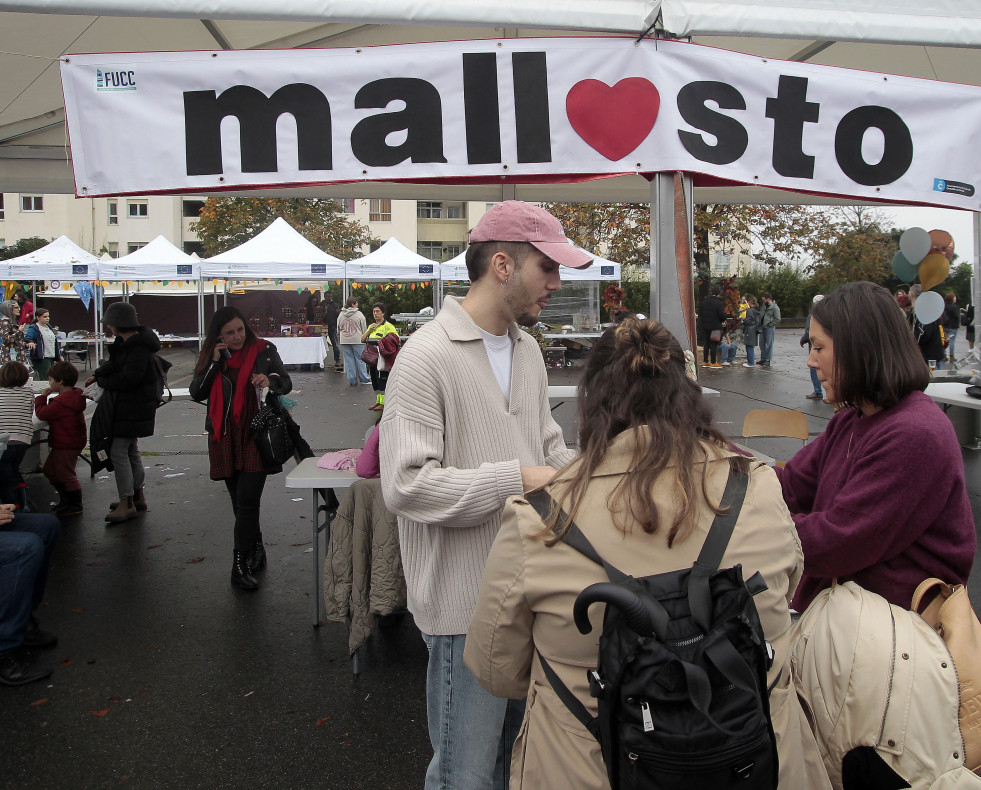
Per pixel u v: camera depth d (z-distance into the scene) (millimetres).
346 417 10703
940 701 1481
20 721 2934
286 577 4469
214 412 4199
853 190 3105
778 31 2896
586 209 21875
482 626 1342
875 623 1547
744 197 5969
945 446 1596
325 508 3947
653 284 3051
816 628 1610
